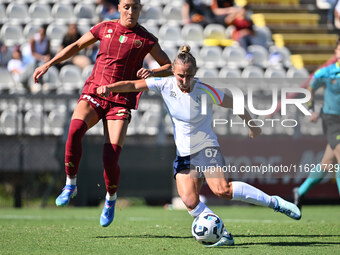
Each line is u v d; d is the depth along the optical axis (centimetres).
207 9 5769
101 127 3762
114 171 1861
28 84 4481
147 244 1719
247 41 5403
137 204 4062
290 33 5884
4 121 4019
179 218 2828
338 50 2491
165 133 3881
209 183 1742
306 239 1855
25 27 5172
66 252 1550
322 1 6391
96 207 3703
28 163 3862
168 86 1734
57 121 4106
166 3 5741
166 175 3772
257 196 1752
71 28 4519
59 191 3866
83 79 4634
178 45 5234
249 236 1942
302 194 2561
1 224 2402
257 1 6169
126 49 1919
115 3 5269
